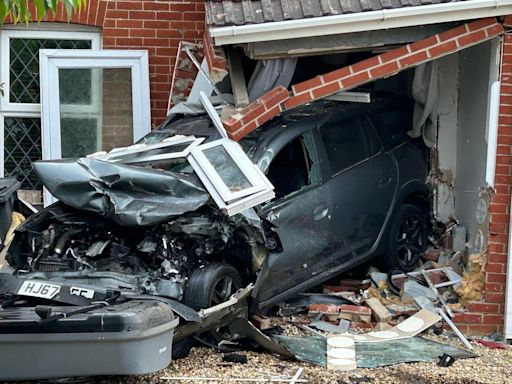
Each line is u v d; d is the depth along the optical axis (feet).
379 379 30.25
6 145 43.21
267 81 37.24
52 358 26.11
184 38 43.73
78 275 30.48
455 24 35.99
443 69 43.24
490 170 36.42
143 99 42.50
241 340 33.24
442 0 34.96
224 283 31.94
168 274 30.91
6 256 32.35
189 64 42.57
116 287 29.99
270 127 36.17
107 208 30.96
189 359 31.45
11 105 43.09
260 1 35.55
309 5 35.09
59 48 43.52
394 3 34.94
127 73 42.55
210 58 36.01
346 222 37.35
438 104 43.21
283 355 32.32
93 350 26.00
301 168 36.70
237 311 32.17
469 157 41.06
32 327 26.03
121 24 43.47
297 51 35.83
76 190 31.19
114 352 25.94
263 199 32.09
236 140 34.22
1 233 34.96
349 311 36.40
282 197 35.29
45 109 41.73
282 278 34.68
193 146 33.96
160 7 43.55
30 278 29.84
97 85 42.29
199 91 40.63
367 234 38.47
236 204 31.32
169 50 43.68
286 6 35.14
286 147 36.70
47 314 25.94
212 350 32.68
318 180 36.55
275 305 36.42
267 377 29.78
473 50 40.73
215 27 34.60
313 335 35.06
